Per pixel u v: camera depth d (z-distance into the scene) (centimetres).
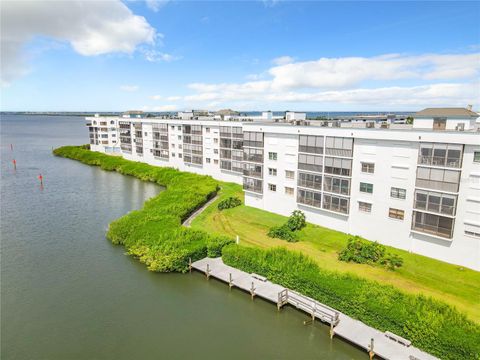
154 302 3169
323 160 4322
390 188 3750
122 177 8944
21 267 3828
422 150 3425
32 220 5422
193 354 2530
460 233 3306
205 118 8831
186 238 4012
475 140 3097
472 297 2877
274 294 3100
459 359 2164
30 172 9531
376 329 2591
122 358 2492
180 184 6988
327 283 2914
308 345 2614
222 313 3008
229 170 7231
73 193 7181
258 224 4784
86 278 3588
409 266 3394
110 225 4844
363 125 4616
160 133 9125
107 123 12275
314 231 4397
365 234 4075
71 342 2656
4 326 2839
